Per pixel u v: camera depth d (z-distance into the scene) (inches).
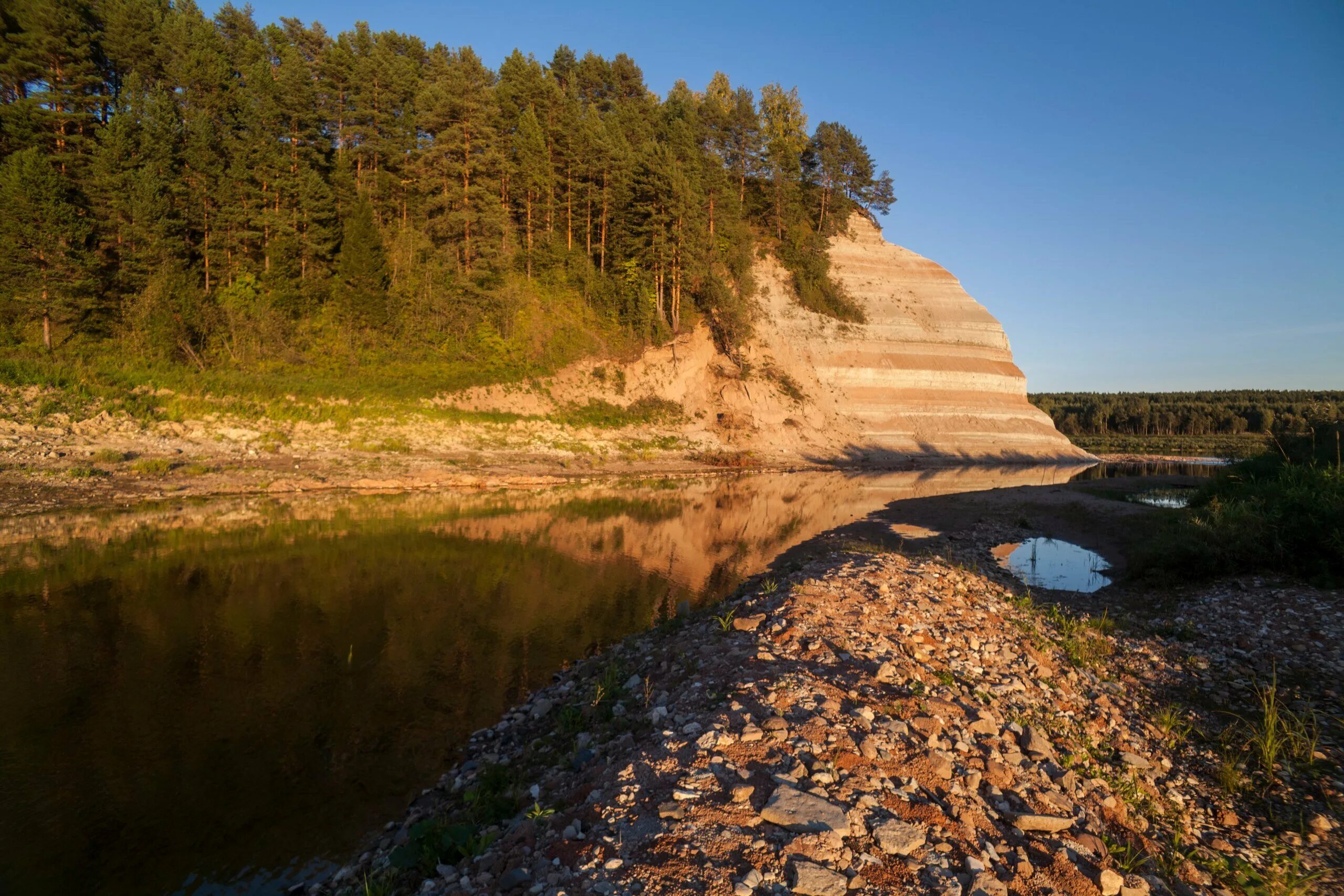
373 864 230.5
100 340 1467.8
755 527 992.9
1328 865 213.0
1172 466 2571.4
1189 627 451.8
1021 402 3024.1
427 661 446.6
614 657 408.2
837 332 2711.6
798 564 534.3
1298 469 665.0
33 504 920.3
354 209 1755.7
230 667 433.1
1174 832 227.3
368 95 1940.2
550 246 2143.2
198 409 1357.0
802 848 167.6
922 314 2994.6
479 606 573.3
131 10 1681.8
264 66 1779.0
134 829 262.5
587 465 1680.6
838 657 306.7
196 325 1541.6
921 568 506.0
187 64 1668.3
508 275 2011.6
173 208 1600.6
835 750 218.7
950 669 318.7
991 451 2625.5
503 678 420.8
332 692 396.5
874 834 176.1
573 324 2081.7
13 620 512.1
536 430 1753.2
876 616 371.9
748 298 2536.9
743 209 2765.7
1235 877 206.4
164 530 837.8
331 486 1204.5
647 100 2888.8
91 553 717.9
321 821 269.1
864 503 1258.6
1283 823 237.9
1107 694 339.9
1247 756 283.6
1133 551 686.5
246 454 1300.4
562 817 195.2
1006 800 212.5
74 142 1530.5
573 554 784.3
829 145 2952.8
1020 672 338.0
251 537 821.2
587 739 277.9
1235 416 4877.0
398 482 1263.5
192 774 304.3
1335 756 277.9
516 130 2224.4
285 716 364.2
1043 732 277.1
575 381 1963.6
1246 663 384.2
